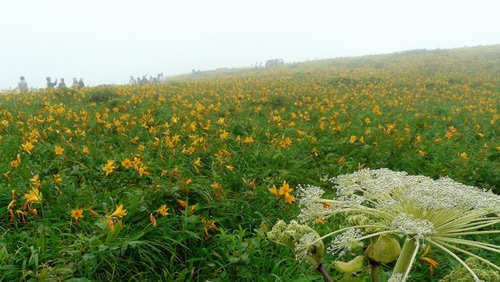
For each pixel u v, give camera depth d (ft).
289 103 41.96
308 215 4.00
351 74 90.12
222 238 10.51
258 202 13.25
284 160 17.76
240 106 36.24
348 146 21.35
